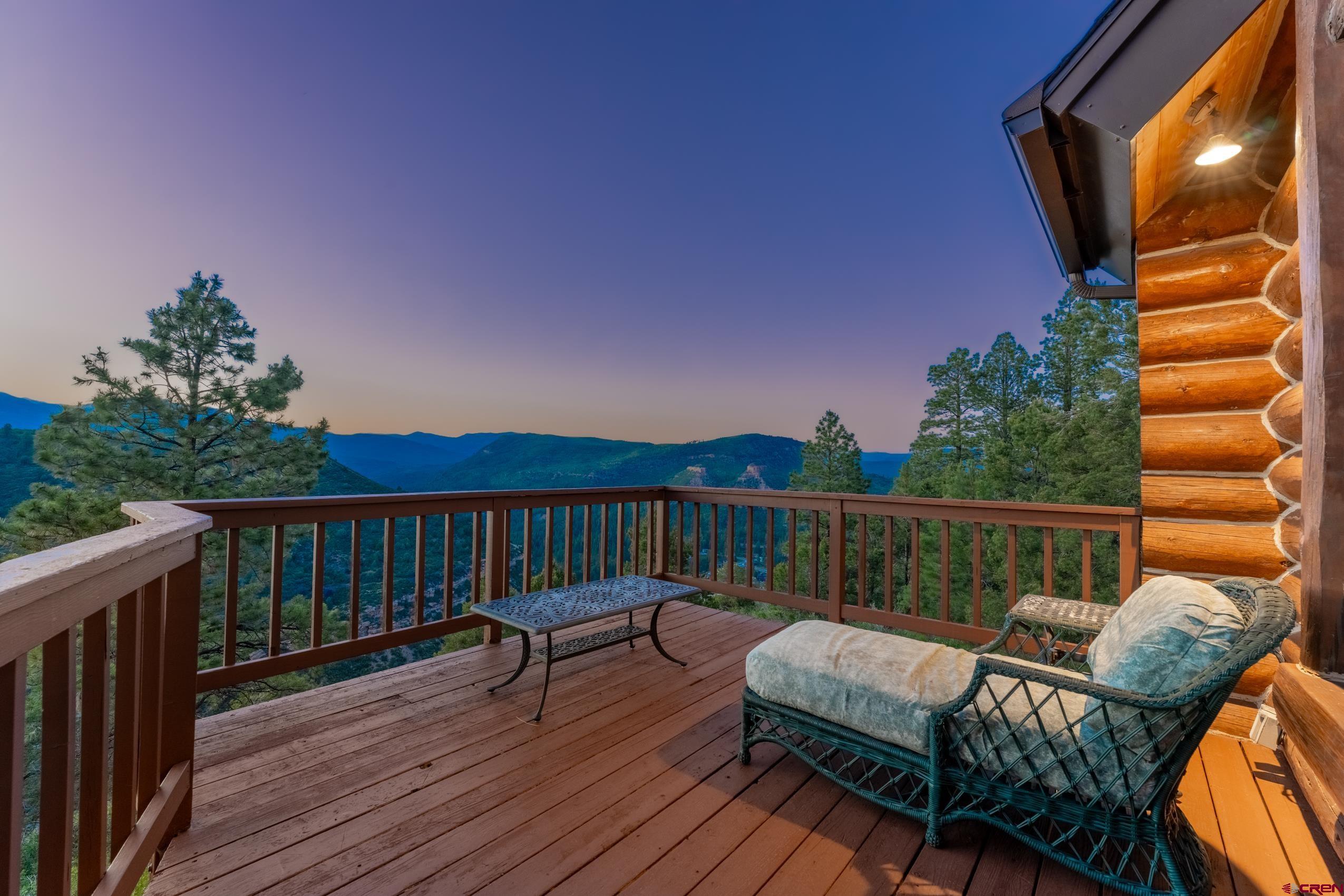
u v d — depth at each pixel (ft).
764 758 7.11
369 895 4.75
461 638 59.11
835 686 6.02
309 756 7.06
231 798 6.11
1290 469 7.41
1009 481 57.31
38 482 33.94
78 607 3.08
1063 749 4.86
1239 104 6.84
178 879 4.87
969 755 5.29
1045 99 6.41
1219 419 8.25
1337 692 4.75
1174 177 7.93
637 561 15.44
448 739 7.55
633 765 6.93
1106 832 4.67
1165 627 4.59
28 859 23.49
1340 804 4.26
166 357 42.37
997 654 10.36
